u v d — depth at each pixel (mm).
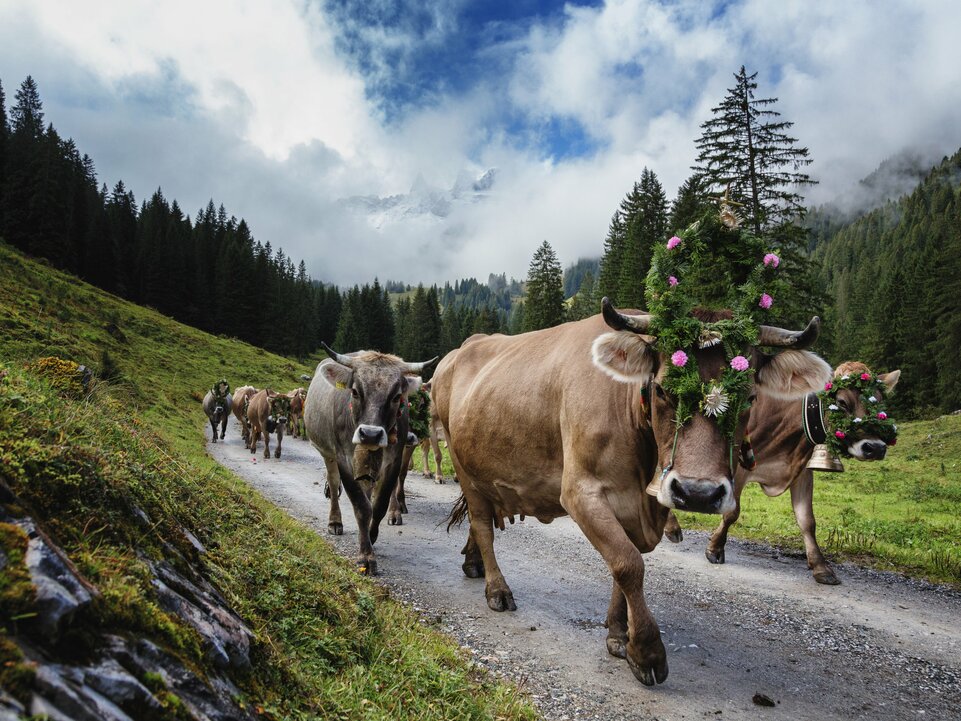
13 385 3584
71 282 56719
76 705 1684
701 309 4609
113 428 4465
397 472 8352
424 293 115500
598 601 6754
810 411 7773
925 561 8578
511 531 10188
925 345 54375
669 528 9562
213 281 97188
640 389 4574
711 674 4988
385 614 5035
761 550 9414
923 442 28375
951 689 4863
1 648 1646
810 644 5723
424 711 3514
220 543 4402
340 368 7738
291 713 2793
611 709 4332
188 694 2232
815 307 25719
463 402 6805
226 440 26828
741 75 26203
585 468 4910
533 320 68438
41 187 69000
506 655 5195
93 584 2246
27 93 99062
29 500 2525
